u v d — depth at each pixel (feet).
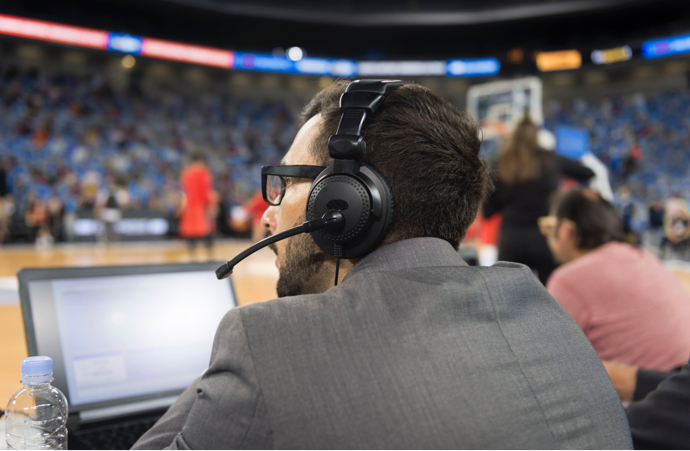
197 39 56.18
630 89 56.08
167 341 3.40
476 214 2.03
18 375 4.29
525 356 1.67
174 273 3.62
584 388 1.73
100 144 45.62
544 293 1.98
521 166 8.61
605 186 13.96
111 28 48.52
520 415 1.53
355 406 1.42
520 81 28.35
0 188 34.32
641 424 2.41
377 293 1.65
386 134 1.84
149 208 40.24
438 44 59.82
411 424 1.41
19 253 26.71
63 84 48.93
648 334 4.29
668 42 49.83
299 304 1.65
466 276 1.78
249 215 41.24
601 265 4.57
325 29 56.44
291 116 60.54
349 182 1.82
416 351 1.53
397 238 1.88
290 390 1.44
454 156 1.89
